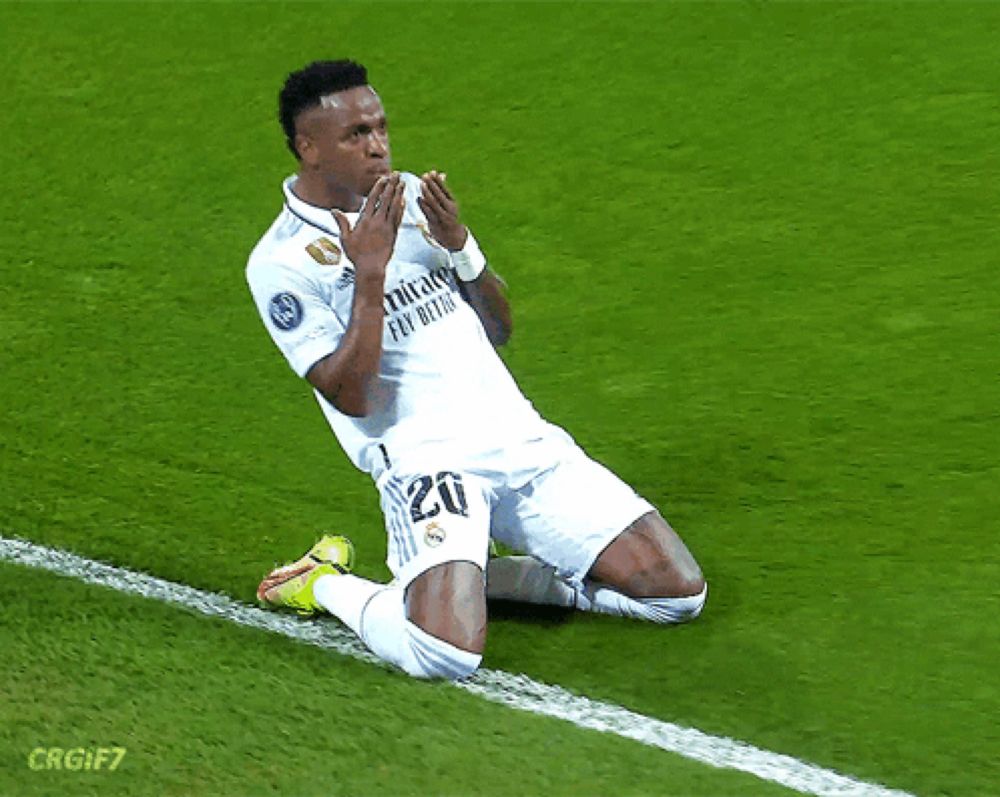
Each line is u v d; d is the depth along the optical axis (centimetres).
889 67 3077
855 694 1616
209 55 3284
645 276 2519
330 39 3322
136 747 1550
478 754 1530
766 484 2009
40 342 2402
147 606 1798
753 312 2406
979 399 2156
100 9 3475
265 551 1922
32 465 2111
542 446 1717
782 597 1780
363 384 1642
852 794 1469
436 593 1617
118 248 2659
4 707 1614
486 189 2794
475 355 1739
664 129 2939
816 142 2866
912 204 2664
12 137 3020
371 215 1612
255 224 2725
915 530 1897
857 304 2406
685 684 1639
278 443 2152
